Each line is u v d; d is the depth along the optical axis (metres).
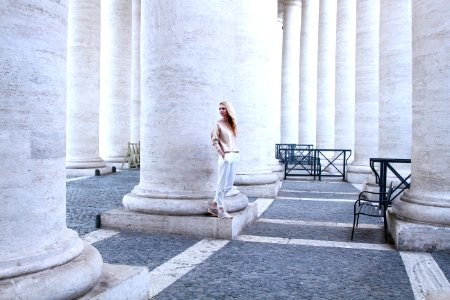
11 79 4.94
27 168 5.09
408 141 18.27
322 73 38.69
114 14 33.44
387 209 12.16
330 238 11.23
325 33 38.50
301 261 9.02
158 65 11.62
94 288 5.59
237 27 18.09
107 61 33.75
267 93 18.98
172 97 11.51
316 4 44.69
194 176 11.56
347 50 32.84
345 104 32.97
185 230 11.20
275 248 10.08
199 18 11.47
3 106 4.90
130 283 6.09
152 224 11.41
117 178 25.77
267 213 14.88
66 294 5.07
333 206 16.53
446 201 10.20
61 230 5.62
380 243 10.74
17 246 5.00
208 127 11.69
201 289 7.22
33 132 5.14
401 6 18.22
